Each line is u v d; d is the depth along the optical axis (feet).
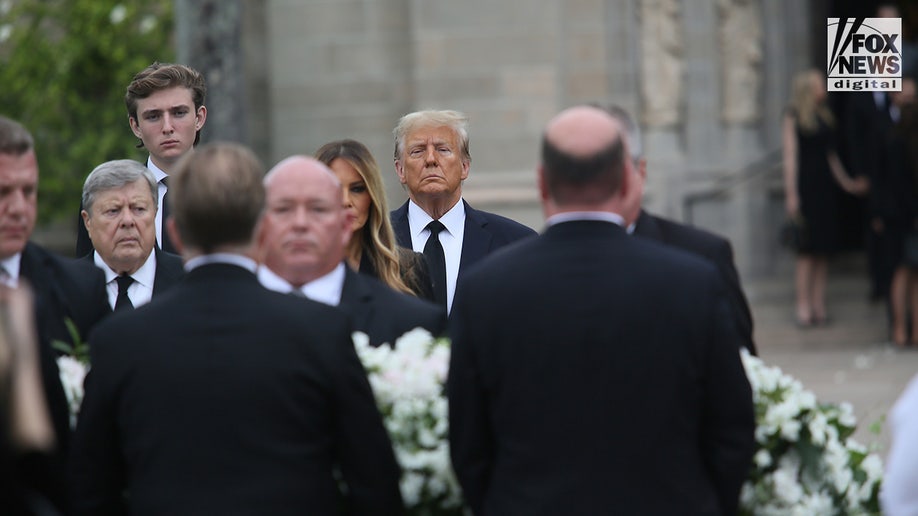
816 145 150.00
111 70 163.53
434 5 156.35
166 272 66.80
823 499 50.01
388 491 44.01
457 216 73.36
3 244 46.26
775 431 49.06
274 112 165.68
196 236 43.88
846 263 168.96
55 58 163.02
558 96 154.20
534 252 44.16
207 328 43.06
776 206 163.84
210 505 41.70
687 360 42.57
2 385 35.27
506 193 153.28
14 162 45.96
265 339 42.91
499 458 43.52
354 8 162.50
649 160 158.20
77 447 43.75
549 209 45.60
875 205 144.46
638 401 42.27
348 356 43.70
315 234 49.62
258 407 42.32
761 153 163.94
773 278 163.02
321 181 49.96
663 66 159.53
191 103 72.59
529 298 43.19
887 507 40.16
